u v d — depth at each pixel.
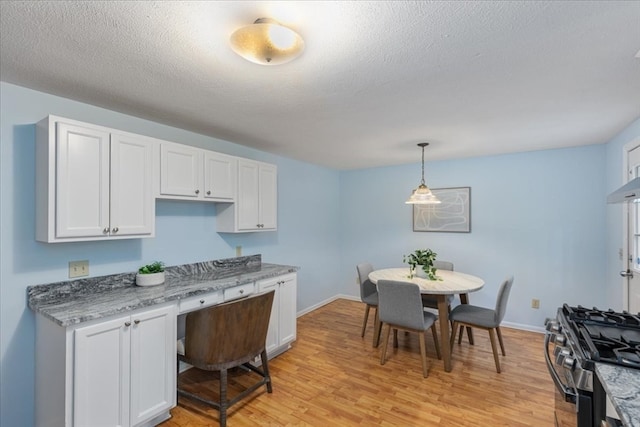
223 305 1.99
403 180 4.70
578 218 3.51
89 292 2.13
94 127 1.94
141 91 1.97
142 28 1.32
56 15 1.22
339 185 5.29
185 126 2.71
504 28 1.32
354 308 4.68
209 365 2.02
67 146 1.82
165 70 1.69
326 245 4.95
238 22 1.29
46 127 1.80
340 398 2.30
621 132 2.89
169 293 2.12
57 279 2.01
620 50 1.48
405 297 2.69
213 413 2.13
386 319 2.82
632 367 1.07
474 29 1.32
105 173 1.98
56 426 1.67
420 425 2.00
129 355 1.83
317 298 4.71
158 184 2.30
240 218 3.00
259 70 1.69
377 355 3.04
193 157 2.55
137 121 2.47
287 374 2.66
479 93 2.01
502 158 3.93
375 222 4.96
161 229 2.62
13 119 1.85
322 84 1.87
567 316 1.62
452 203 4.27
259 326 2.27
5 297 1.82
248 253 3.48
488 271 4.02
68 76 1.76
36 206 1.90
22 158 1.88
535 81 1.83
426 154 3.93
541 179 3.70
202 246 2.96
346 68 1.67
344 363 2.87
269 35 1.26
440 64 1.63
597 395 1.09
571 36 1.37
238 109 2.29
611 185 3.19
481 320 2.78
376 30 1.33
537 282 3.72
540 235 3.71
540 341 3.38
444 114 2.41
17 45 1.44
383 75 1.75
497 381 2.54
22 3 1.15
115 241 2.31
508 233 3.90
